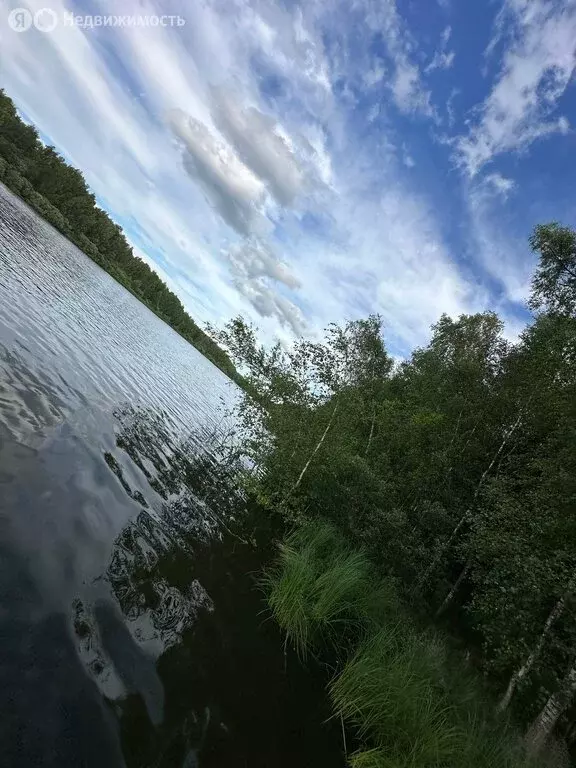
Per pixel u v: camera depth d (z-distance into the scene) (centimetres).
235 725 459
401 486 1398
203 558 795
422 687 576
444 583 1202
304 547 983
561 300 995
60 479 679
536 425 1115
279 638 679
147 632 506
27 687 346
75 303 2481
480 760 498
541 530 771
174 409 2031
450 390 1456
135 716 389
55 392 1002
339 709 586
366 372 1518
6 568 445
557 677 699
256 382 1424
